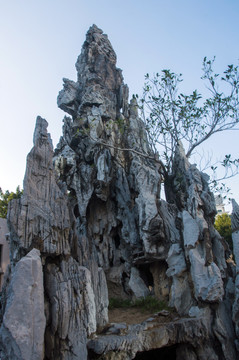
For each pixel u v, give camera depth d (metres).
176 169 22.52
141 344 12.85
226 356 14.54
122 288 22.64
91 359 11.91
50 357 11.34
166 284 19.86
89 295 12.95
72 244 14.08
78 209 25.64
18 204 12.57
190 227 17.06
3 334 9.84
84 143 24.64
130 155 24.64
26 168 13.23
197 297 15.66
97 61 28.86
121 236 23.80
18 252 12.20
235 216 16.31
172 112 22.19
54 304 11.95
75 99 27.27
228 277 17.11
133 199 23.03
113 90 28.89
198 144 22.05
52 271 12.66
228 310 15.90
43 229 12.59
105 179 22.67
